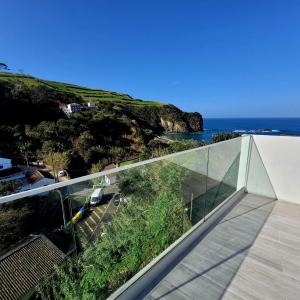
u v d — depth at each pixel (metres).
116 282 1.22
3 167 19.55
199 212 2.08
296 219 2.23
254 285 1.37
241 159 2.94
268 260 1.61
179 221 1.80
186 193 1.88
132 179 1.33
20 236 0.76
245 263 1.58
